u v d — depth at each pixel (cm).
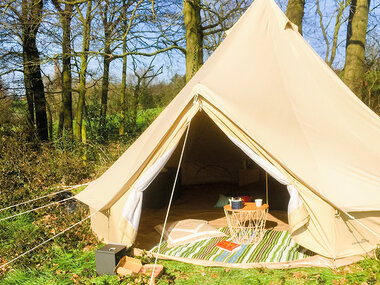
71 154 965
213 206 660
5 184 745
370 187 385
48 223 555
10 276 382
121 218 424
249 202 505
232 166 864
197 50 948
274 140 394
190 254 416
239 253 416
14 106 1234
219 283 349
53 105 1337
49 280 373
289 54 506
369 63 1376
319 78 495
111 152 1071
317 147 405
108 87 1397
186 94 449
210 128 766
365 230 383
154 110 1482
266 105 429
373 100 1327
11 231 524
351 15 979
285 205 611
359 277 345
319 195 370
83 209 610
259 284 342
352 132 450
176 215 607
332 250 374
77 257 429
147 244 462
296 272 365
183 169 862
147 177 426
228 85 439
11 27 998
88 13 1053
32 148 961
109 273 376
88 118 1212
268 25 539
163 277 365
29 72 1079
